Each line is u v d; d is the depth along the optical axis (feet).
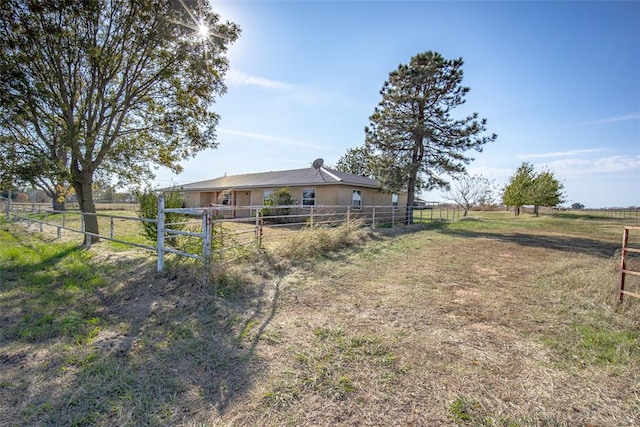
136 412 6.72
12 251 23.76
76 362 8.68
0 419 6.44
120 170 32.40
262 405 6.98
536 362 8.89
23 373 8.13
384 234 36.45
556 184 83.87
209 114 33.71
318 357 9.05
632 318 12.01
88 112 27.20
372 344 9.91
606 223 67.36
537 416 6.67
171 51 28.35
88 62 25.86
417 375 8.20
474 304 13.74
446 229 48.19
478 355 9.29
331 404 7.02
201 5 28.09
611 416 6.69
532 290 15.84
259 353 9.28
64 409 6.79
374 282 17.13
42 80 24.30
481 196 83.82
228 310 12.59
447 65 49.08
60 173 24.11
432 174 52.37
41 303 13.28
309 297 14.42
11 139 24.38
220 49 30.09
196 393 7.39
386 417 6.63
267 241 27.07
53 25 23.20
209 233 15.94
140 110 31.30
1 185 23.93
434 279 17.85
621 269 13.51
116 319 11.87
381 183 53.26
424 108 50.83
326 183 50.26
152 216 22.86
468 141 48.32
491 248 29.84
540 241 35.73
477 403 7.08
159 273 16.92
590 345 9.88
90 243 26.43
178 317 12.05
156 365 8.59
